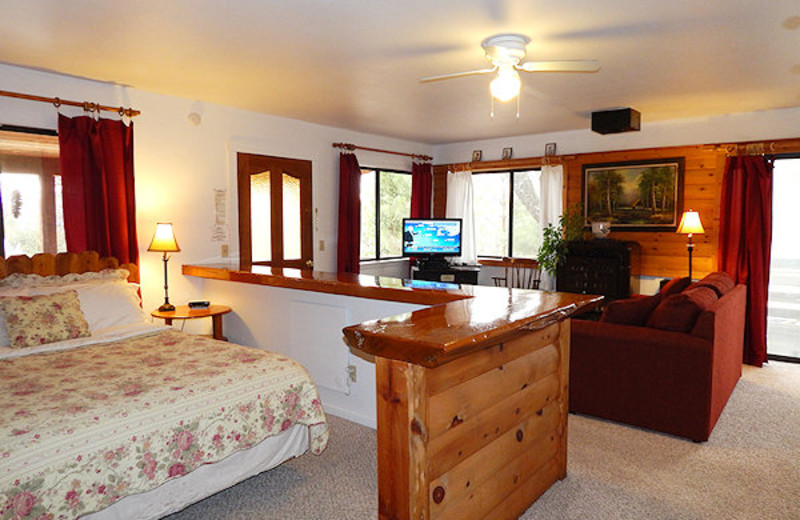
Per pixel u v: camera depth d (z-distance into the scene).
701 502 2.37
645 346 3.13
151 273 4.23
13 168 3.46
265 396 2.39
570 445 2.97
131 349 2.85
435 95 4.20
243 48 3.05
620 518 2.23
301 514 2.29
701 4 2.39
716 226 5.01
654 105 4.53
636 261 5.27
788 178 4.86
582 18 2.57
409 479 1.53
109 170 3.82
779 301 4.99
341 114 5.00
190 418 2.11
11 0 2.37
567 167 5.89
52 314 2.99
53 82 3.61
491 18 2.58
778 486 2.52
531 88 3.95
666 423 3.10
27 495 1.65
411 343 1.44
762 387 4.07
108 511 1.89
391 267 6.68
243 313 4.07
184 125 4.38
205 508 2.34
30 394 2.11
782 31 2.73
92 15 2.55
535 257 6.36
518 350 2.08
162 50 3.09
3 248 3.42
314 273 3.83
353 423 3.29
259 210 5.02
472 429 1.80
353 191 5.83
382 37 2.86
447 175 6.83
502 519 2.04
